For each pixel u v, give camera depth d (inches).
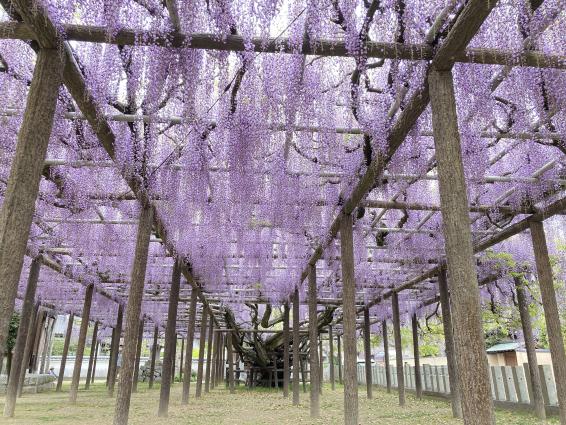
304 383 498.0
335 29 113.2
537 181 187.3
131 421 248.4
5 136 153.1
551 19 109.7
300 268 317.4
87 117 130.3
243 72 131.8
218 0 106.1
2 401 367.6
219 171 180.1
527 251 276.1
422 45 112.5
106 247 271.9
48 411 297.6
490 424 92.0
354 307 202.4
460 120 144.9
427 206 205.6
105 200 197.3
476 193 205.8
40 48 105.7
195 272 324.8
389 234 276.1
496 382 324.2
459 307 99.0
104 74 121.3
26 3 93.5
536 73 131.0
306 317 523.5
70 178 188.7
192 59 118.6
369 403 369.4
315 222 223.5
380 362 861.2
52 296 440.8
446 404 354.6
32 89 102.3
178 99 143.0
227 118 148.9
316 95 137.6
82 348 354.0
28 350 422.9
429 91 115.0
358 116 143.8
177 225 217.8
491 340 597.9
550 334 194.7
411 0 108.4
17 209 94.6
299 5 113.8
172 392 494.0
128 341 184.5
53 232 255.0
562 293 306.5
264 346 552.4
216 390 517.7
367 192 184.9
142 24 106.3
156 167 178.9
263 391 502.0
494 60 111.7
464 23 98.9
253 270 335.0
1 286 89.7
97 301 468.8
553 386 281.0
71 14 102.6
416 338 421.7
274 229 251.0
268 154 168.7
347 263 206.1
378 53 112.3
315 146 174.7
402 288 369.1
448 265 103.3
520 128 151.5
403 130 137.7
